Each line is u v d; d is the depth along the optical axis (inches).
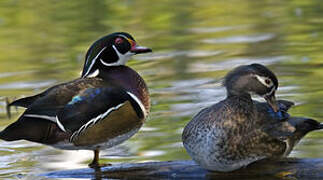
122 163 443.2
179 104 574.6
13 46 804.6
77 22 899.4
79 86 446.9
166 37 816.9
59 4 983.0
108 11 946.7
